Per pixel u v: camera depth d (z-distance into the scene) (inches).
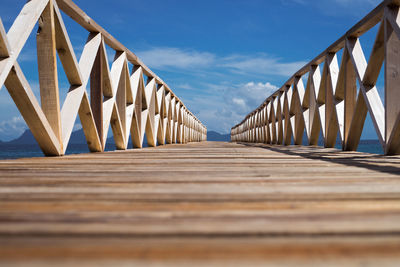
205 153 129.3
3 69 76.1
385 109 116.0
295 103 267.0
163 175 58.3
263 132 415.5
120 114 169.9
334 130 178.1
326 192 41.7
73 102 117.9
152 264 19.5
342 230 25.6
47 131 99.7
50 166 73.8
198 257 20.5
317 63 203.5
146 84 231.0
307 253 21.1
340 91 167.0
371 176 56.9
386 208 33.2
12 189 43.7
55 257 20.4
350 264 19.4
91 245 22.5
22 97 87.6
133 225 27.0
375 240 23.5
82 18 116.4
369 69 128.8
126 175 58.1
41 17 99.0
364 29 135.0
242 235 24.6
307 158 100.4
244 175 58.3
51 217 29.5
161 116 281.3
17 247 22.1
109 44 151.6
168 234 24.8
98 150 140.3
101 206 34.1
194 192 42.0
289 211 31.9
